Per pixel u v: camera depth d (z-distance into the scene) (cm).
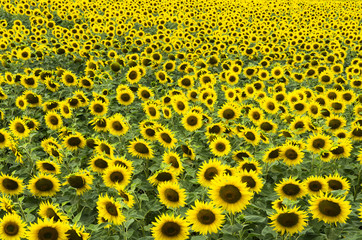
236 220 427
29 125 721
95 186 553
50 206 396
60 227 337
